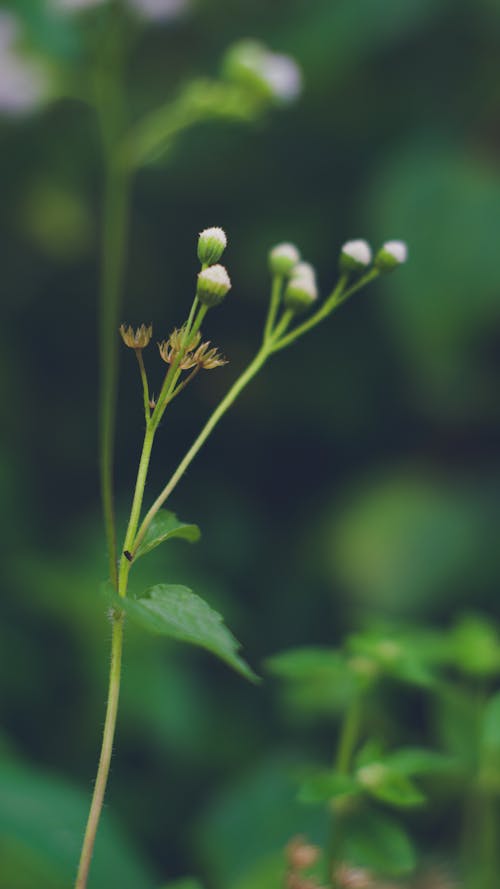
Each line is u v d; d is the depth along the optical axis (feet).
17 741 2.50
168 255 3.57
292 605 3.12
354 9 3.23
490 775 1.55
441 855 1.77
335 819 1.39
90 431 3.51
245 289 3.48
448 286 2.85
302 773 1.50
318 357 3.48
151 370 3.56
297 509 3.49
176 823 2.41
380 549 2.94
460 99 3.28
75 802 1.67
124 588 1.22
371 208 3.05
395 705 2.36
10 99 2.44
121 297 3.53
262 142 3.45
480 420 3.19
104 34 2.45
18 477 2.96
